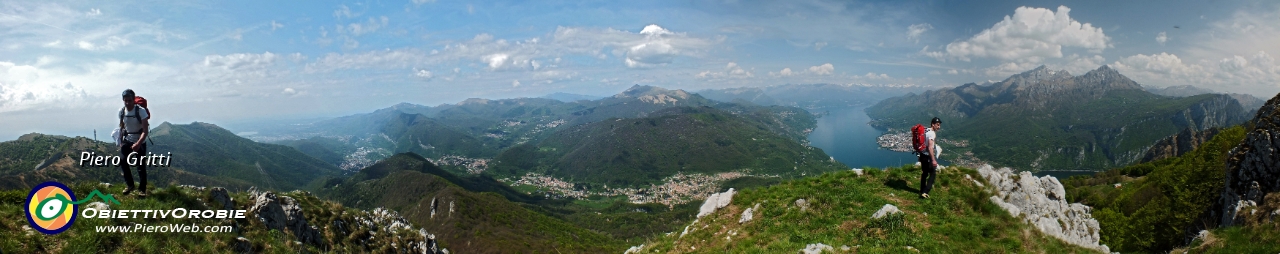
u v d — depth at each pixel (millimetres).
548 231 132625
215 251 15453
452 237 113000
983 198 19781
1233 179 37094
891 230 16859
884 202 19656
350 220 31500
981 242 16234
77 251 11820
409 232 38062
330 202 31875
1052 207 24875
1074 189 85125
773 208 21531
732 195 24953
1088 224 26812
